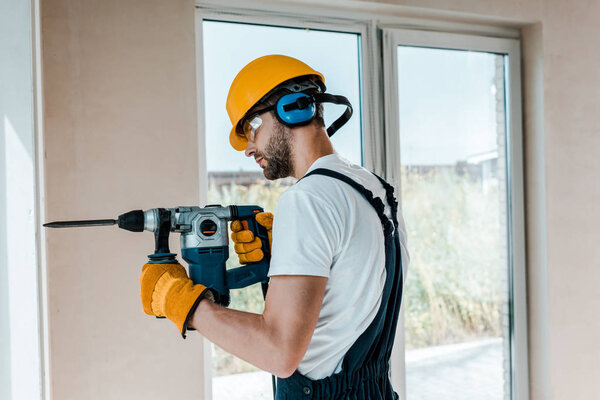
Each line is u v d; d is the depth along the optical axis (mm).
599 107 2486
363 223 1051
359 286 1045
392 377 2268
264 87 1133
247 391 2037
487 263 2469
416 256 2332
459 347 2418
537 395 2479
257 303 2090
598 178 2488
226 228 1198
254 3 2025
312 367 1107
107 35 1731
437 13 2262
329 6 2137
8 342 1017
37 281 1036
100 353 1709
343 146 2201
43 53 1647
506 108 2486
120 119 1743
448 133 2381
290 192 1021
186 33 1832
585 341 2471
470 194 2430
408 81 2307
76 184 1688
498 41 2443
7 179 1012
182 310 1033
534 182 2463
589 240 2482
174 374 1795
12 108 1015
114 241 1729
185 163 1822
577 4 2469
